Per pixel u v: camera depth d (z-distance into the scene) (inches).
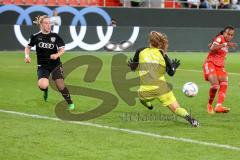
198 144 1151.0
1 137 1189.1
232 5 4611.2
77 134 1234.0
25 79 2362.2
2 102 1702.8
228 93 2054.6
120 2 4478.3
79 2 4345.5
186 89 1466.5
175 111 1346.0
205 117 1504.7
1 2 4101.9
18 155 1039.0
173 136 1227.9
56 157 1026.7
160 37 1349.7
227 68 3154.5
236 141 1189.1
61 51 1582.2
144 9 4215.1
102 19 4131.4
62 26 3742.6
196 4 4557.1
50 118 1429.6
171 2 4675.2
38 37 1587.1
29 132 1244.5
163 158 1031.0
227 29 1562.5
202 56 3801.7
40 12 3969.0
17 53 3599.9
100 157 1031.6
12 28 3693.4
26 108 1593.3
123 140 1179.3
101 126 1332.4
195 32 4099.4
